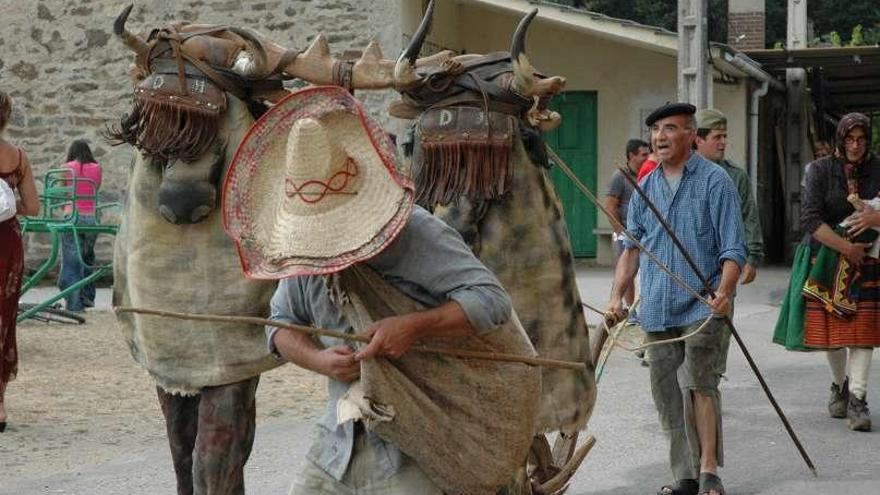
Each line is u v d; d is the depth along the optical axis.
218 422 5.68
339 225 3.80
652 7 38.44
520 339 4.06
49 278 20.11
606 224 22.64
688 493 7.21
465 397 3.98
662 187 7.18
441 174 5.70
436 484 3.99
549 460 5.96
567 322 5.84
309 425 9.27
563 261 5.85
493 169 5.67
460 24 22.66
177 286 5.69
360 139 3.85
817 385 10.86
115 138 5.93
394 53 19.38
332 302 3.97
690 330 7.04
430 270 3.89
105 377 11.29
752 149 21.52
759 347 13.00
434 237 3.91
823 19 43.16
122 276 5.96
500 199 5.70
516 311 5.73
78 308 15.49
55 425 9.27
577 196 22.73
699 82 15.56
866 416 9.01
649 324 7.17
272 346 4.12
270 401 10.20
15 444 8.63
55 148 20.34
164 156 5.68
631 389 10.70
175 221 5.63
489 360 3.99
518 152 5.75
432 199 5.71
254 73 5.69
